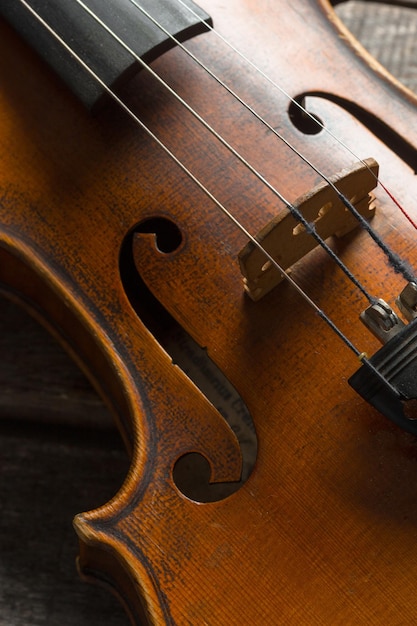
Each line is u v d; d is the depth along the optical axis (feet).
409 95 1.48
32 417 1.60
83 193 1.44
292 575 1.31
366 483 1.32
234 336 1.38
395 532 1.31
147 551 1.33
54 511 1.55
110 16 1.45
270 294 1.38
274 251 1.34
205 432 1.36
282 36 1.50
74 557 1.53
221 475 1.35
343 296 1.38
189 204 1.42
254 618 1.30
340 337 1.33
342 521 1.31
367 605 1.29
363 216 1.40
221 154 1.43
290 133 1.44
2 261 1.51
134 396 1.38
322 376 1.35
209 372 1.41
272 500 1.33
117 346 1.40
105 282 1.42
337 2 1.60
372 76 1.49
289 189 1.42
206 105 1.46
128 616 1.43
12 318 1.62
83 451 1.58
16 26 1.48
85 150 1.46
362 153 1.44
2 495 1.56
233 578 1.31
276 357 1.37
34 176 1.46
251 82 1.47
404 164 1.43
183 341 1.42
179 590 1.31
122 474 1.56
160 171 1.43
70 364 1.60
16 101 1.48
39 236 1.44
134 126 1.45
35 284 1.51
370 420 1.34
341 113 1.46
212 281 1.39
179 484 1.42
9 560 1.53
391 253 1.34
